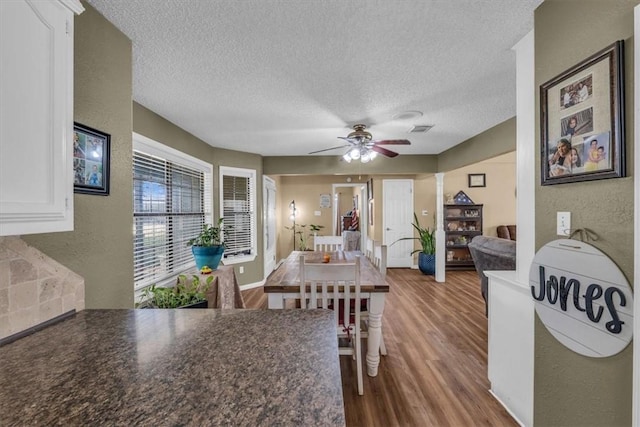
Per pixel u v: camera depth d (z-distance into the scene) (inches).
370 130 141.9
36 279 42.8
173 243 128.1
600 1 45.6
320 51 72.4
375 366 87.6
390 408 74.4
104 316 47.7
